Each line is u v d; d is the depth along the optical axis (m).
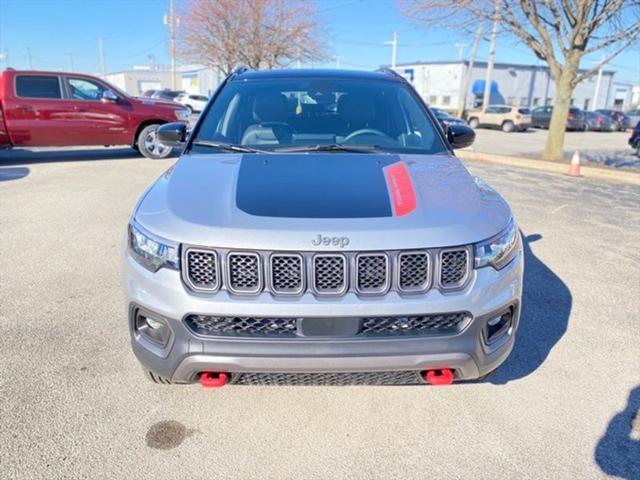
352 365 2.03
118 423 2.44
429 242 2.02
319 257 1.98
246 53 23.48
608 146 19.78
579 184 9.16
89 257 4.70
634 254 5.04
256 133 3.16
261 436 2.38
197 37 23.80
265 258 1.99
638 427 2.46
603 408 2.60
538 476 2.15
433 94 47.81
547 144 12.66
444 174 2.62
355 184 2.39
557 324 3.51
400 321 2.05
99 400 2.60
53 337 3.22
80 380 2.77
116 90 10.61
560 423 2.48
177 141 3.53
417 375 2.14
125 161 10.76
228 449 2.29
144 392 2.68
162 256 2.09
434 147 3.14
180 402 2.61
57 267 4.44
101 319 3.47
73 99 10.15
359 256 1.99
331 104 3.38
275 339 2.02
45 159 11.02
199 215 2.13
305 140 3.13
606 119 31.08
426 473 2.16
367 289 2.02
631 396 2.71
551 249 5.16
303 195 2.27
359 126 3.25
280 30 23.33
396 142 3.16
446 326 2.10
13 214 6.20
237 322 2.04
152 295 2.10
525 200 7.57
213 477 2.13
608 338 3.32
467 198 2.35
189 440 2.34
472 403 2.63
